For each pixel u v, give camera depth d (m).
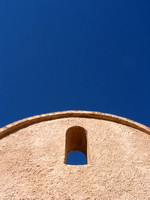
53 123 3.77
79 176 2.77
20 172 2.78
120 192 2.61
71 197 2.48
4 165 2.87
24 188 2.55
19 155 3.04
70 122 3.82
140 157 3.21
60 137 3.45
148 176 2.89
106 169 2.92
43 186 2.60
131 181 2.78
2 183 2.61
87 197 2.50
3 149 3.12
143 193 2.62
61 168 2.88
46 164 2.93
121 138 3.55
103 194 2.56
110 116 3.99
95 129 3.69
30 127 3.62
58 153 3.13
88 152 3.38
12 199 2.40
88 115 4.02
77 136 3.91
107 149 3.28
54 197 2.46
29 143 3.27
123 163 3.06
